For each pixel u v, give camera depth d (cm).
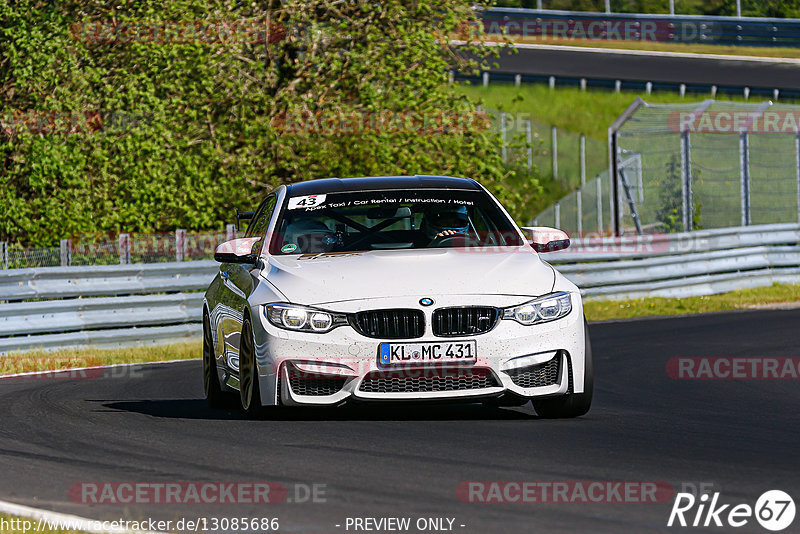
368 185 3244
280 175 8806
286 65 8812
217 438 2636
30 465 2408
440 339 2669
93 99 7969
